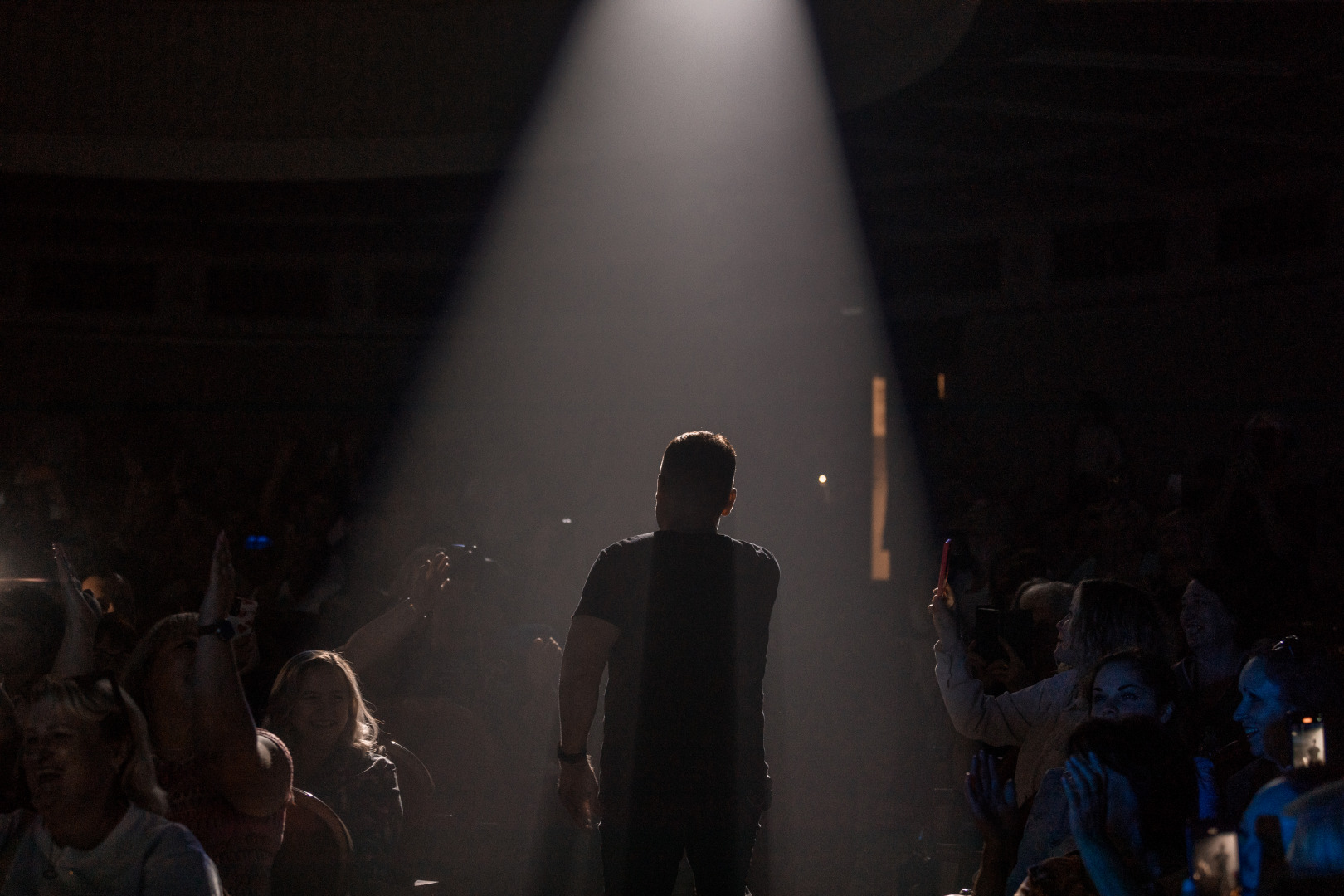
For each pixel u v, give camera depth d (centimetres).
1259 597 378
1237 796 294
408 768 416
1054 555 928
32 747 229
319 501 1130
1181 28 790
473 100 1288
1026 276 1357
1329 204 1077
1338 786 193
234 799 274
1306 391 1098
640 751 322
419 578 429
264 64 1319
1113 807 239
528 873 514
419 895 433
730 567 336
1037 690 344
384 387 1659
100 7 1313
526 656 586
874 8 970
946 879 534
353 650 419
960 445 1277
